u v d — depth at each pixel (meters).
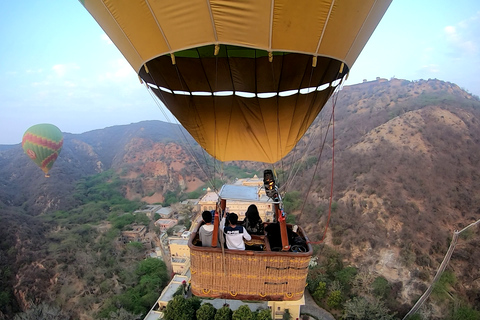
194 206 63.81
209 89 5.89
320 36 4.03
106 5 4.25
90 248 45.38
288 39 3.99
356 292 28.48
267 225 5.71
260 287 4.59
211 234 4.86
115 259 41.91
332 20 3.94
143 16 4.06
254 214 5.42
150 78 5.62
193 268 4.71
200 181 87.44
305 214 40.53
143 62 4.67
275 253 4.46
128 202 74.06
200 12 3.84
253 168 70.75
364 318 24.19
